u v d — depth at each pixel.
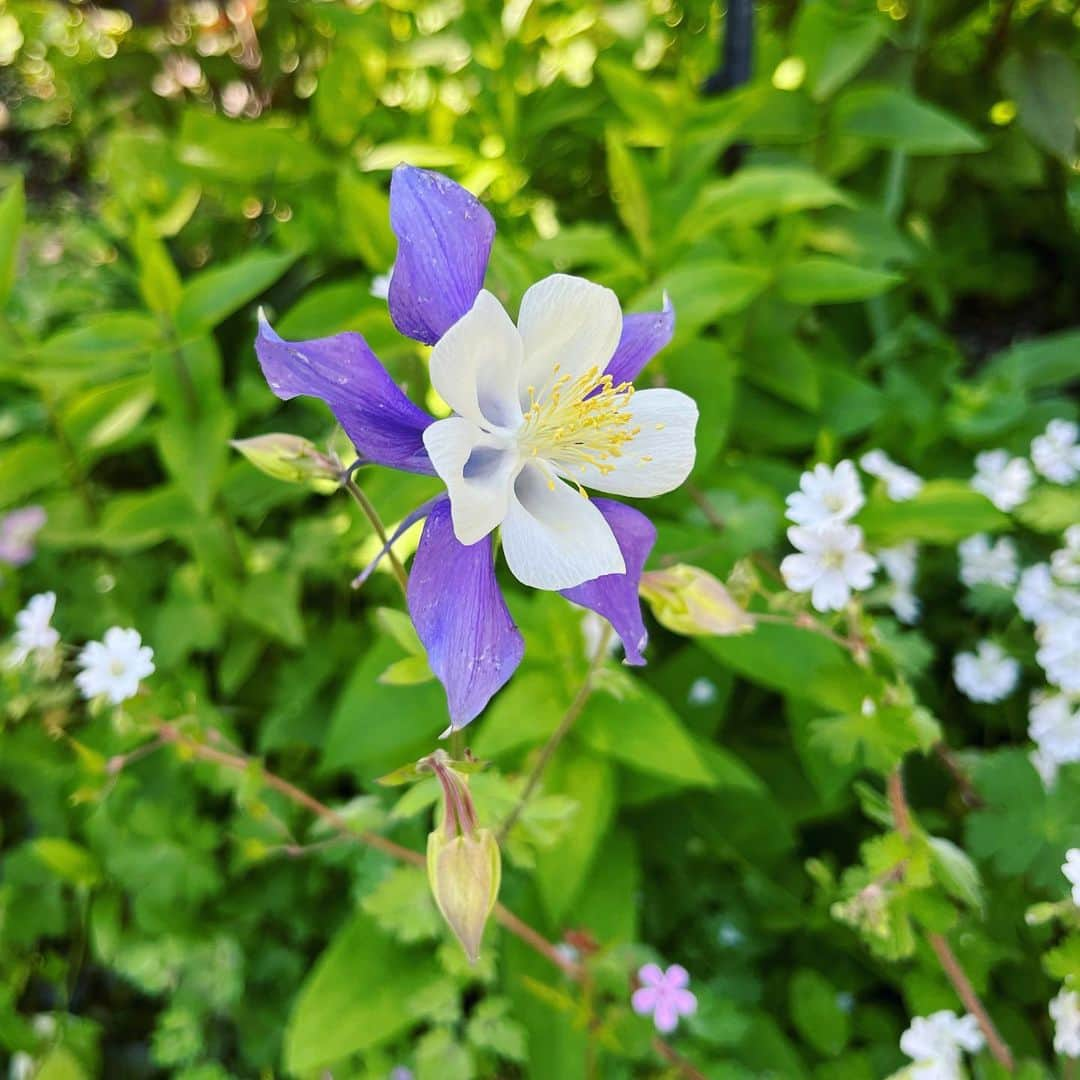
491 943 0.20
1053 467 0.26
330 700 0.27
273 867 0.25
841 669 0.18
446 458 0.12
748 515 0.24
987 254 0.41
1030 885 0.22
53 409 0.27
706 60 0.35
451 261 0.13
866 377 0.34
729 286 0.23
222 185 0.34
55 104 0.48
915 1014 0.20
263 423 0.32
